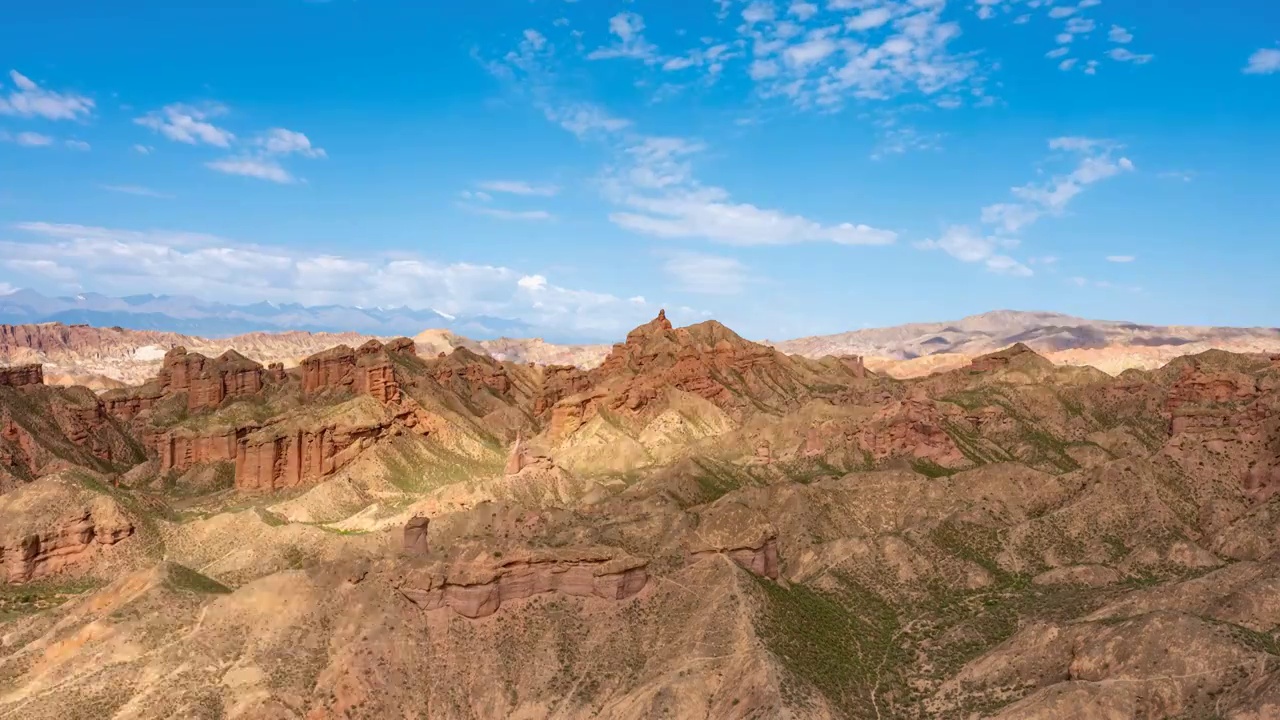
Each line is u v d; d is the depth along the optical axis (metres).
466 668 123.38
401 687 121.00
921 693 120.50
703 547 136.50
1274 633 112.75
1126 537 161.00
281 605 128.50
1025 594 144.50
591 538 140.75
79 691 119.62
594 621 127.88
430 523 164.62
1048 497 178.50
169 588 137.88
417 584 127.00
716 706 112.94
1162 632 109.94
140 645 126.75
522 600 129.38
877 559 153.38
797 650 121.56
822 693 113.88
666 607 129.50
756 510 145.88
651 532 143.38
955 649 128.50
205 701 116.88
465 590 126.50
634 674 121.88
